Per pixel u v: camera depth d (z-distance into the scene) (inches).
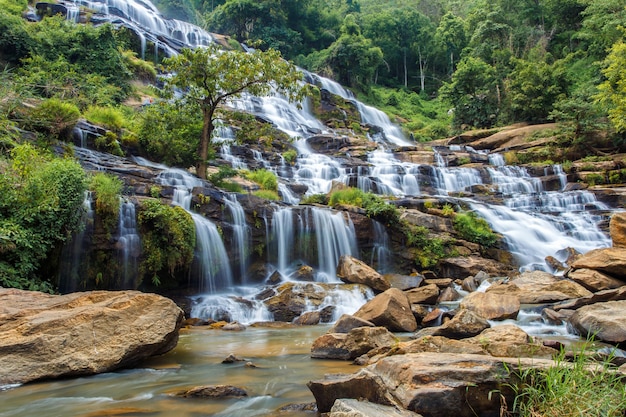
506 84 1644.9
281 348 323.6
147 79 1203.9
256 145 1051.9
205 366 272.1
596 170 1055.0
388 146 1336.1
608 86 1091.3
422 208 755.4
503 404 160.9
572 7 2023.9
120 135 724.7
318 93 1659.7
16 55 946.1
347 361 279.3
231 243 547.5
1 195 393.1
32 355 245.8
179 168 737.0
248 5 2160.4
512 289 462.3
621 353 268.4
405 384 164.7
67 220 413.7
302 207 620.4
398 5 3144.7
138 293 305.6
